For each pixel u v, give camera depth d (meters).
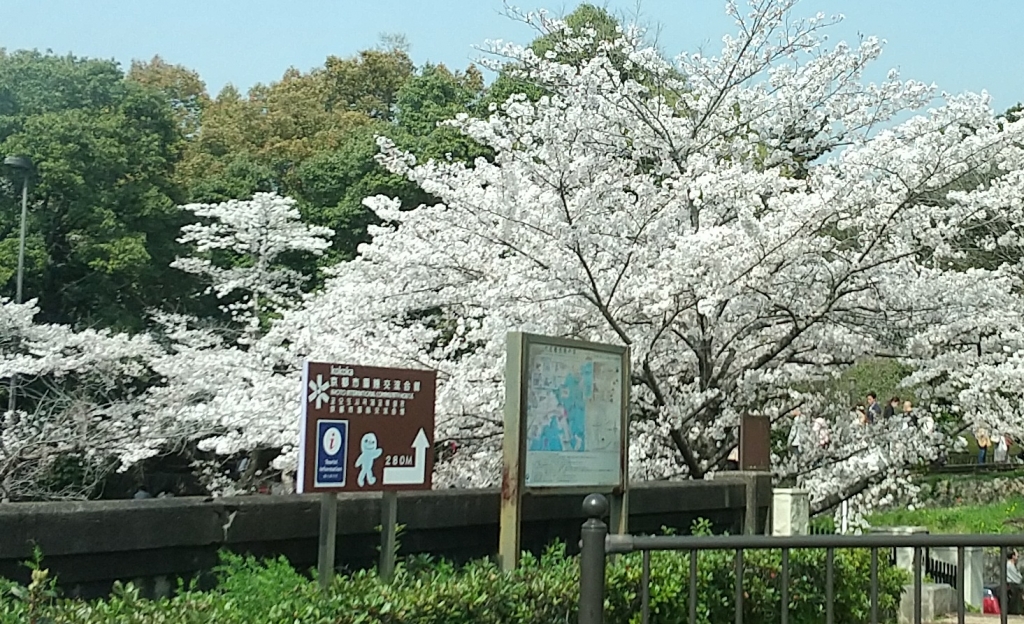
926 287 9.59
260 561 5.43
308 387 5.14
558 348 6.55
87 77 30.42
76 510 4.70
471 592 5.34
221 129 38.62
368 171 28.72
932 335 9.91
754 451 8.82
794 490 8.82
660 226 9.90
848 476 9.98
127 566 4.93
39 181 25.91
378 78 44.00
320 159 29.59
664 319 9.62
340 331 10.38
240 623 4.40
